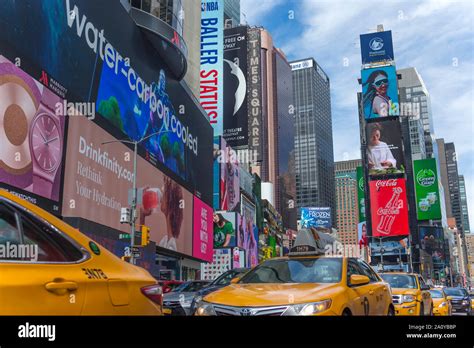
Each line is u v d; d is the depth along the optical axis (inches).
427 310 539.5
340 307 242.2
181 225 1545.3
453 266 7839.6
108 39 1077.8
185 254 1574.8
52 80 834.2
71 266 123.3
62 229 131.8
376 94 5012.3
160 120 1392.7
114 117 1081.4
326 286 261.3
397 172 4761.3
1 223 113.6
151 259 1201.4
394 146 4837.6
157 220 1327.5
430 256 5989.2
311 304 231.9
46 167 802.2
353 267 310.7
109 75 1071.0
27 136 754.2
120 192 1092.5
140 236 879.1
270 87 5826.8
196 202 1733.5
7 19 721.0
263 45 5910.4
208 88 2506.2
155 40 1325.0
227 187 2581.2
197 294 439.8
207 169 1929.1
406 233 4589.1
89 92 971.3
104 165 1015.6
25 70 757.9
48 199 804.0
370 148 4904.0
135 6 1314.0
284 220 5693.9
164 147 1421.0
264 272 302.4
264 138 5679.1
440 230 6190.9
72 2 918.4
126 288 135.0
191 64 1991.9
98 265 132.6
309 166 7357.3
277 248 4471.0
